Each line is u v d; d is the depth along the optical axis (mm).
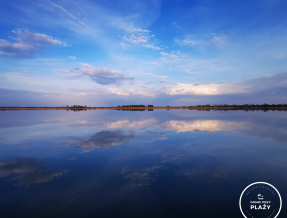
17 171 5055
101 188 4055
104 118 23562
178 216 3059
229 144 8141
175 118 22703
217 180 4430
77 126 14789
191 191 3904
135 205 3385
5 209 3264
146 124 16078
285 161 5820
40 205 3393
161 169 5176
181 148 7492
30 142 8695
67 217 3039
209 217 3031
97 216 3066
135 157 6309
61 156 6434
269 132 11141
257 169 5137
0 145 8109
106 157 6312
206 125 14953
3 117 26609
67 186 4152
